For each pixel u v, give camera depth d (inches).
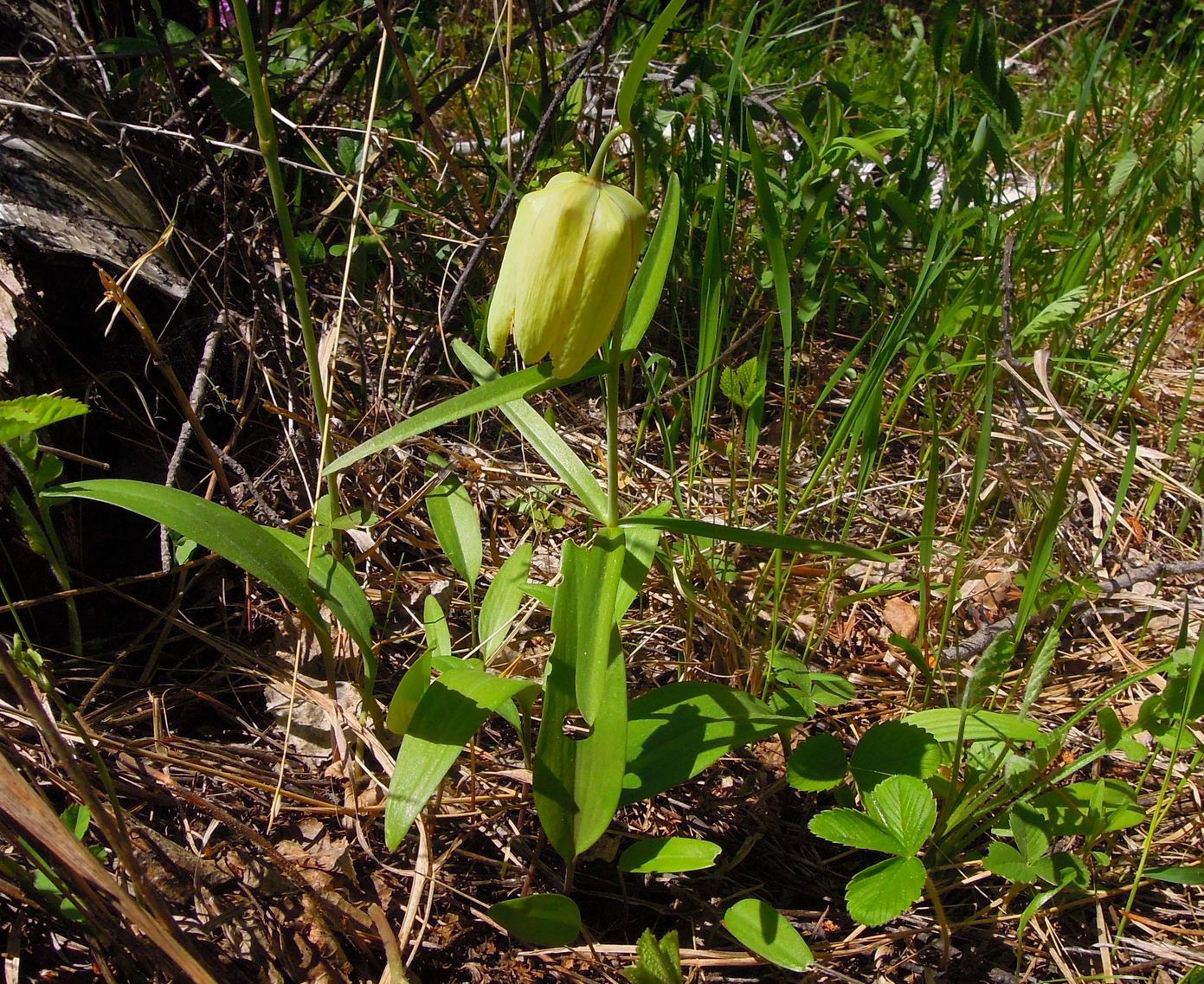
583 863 11.4
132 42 15.0
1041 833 10.4
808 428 17.3
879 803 9.9
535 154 15.3
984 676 10.5
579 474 11.3
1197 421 18.5
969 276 17.5
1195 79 23.4
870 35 36.4
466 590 14.2
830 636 14.2
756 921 10.1
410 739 9.7
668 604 14.2
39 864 8.9
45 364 12.7
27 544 11.9
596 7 17.7
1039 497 14.6
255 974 9.9
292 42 17.6
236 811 11.1
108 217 14.2
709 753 10.7
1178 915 11.1
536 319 9.8
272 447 15.3
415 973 10.2
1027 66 35.9
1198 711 10.0
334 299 16.5
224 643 12.8
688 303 19.1
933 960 10.7
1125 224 20.6
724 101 17.4
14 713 10.9
